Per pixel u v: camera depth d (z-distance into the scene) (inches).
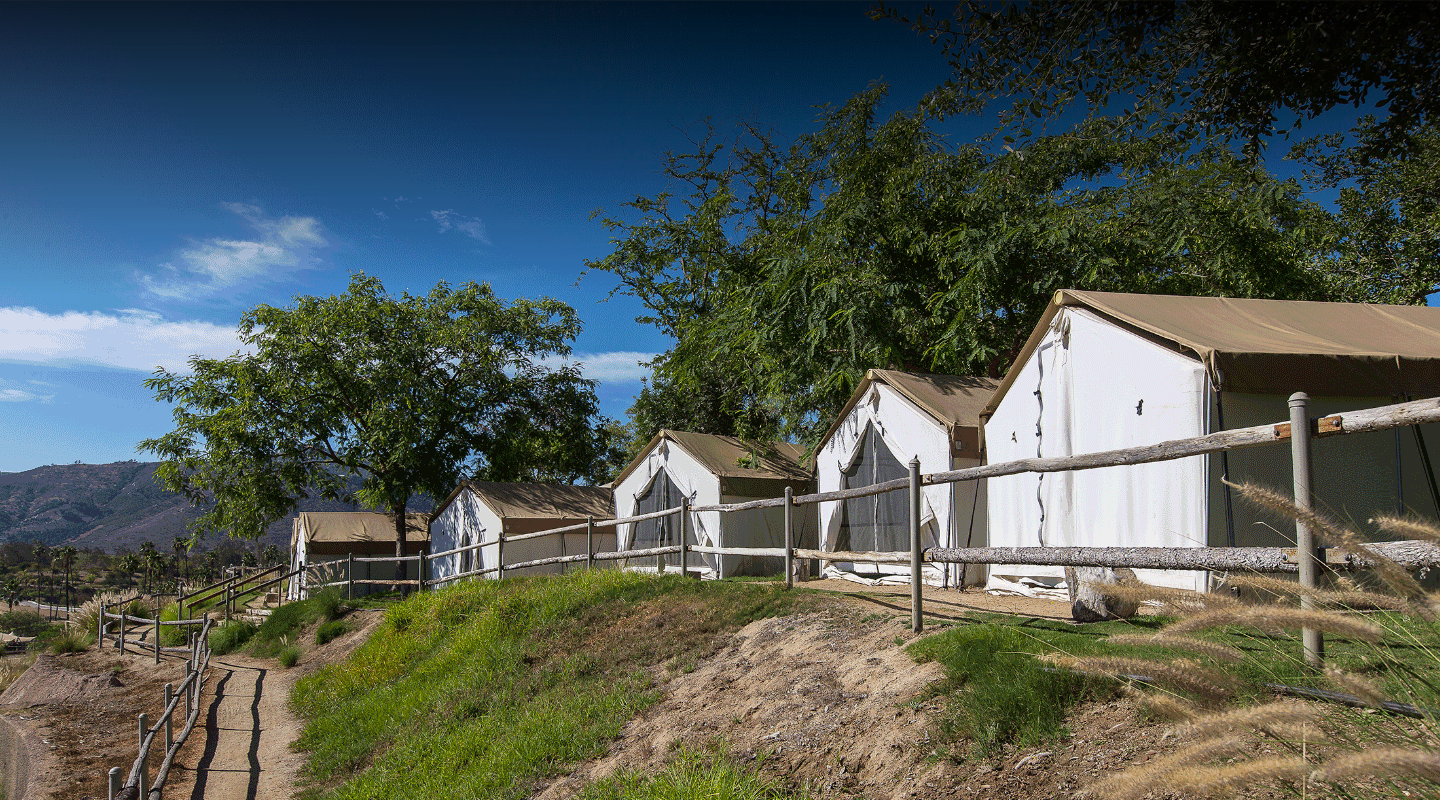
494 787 265.0
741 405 986.7
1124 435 369.4
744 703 256.4
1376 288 812.0
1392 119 303.9
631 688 306.5
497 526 1043.3
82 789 408.8
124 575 6131.9
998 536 464.1
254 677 655.1
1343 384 335.6
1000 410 469.7
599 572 481.1
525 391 1412.4
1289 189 682.8
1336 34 275.9
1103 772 147.8
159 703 609.3
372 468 1272.1
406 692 428.8
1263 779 79.7
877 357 668.7
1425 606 87.5
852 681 239.1
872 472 565.3
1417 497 340.5
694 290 1018.1
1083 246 673.6
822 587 477.7
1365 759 75.4
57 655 897.5
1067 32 326.6
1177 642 98.7
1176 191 704.4
